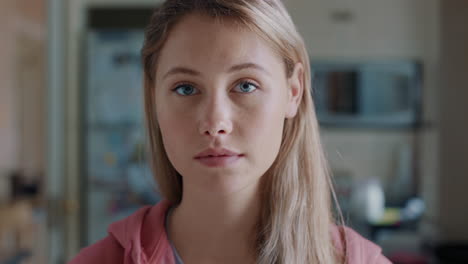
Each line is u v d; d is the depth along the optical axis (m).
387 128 2.30
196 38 0.48
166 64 0.51
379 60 2.28
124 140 2.21
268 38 0.50
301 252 0.59
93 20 2.22
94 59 2.19
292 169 0.61
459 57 2.20
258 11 0.50
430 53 2.27
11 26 1.63
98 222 2.22
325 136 2.31
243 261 0.57
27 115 1.77
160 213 0.60
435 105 2.25
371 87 2.28
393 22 2.28
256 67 0.49
